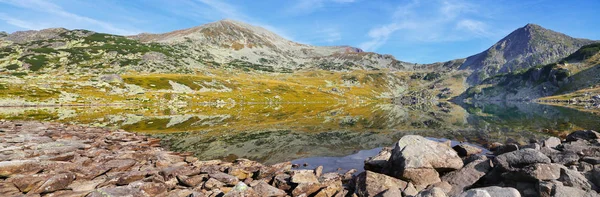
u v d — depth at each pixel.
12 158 16.91
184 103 117.75
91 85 118.81
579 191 10.23
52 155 18.64
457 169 15.23
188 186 14.37
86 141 25.41
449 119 56.16
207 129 40.66
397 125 45.94
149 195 12.08
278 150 26.17
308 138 33.06
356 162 21.39
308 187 13.42
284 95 167.62
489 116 62.28
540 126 39.16
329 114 71.19
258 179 16.16
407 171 14.43
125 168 16.95
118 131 33.75
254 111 81.38
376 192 13.07
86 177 14.53
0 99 82.81
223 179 14.59
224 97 139.00
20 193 11.98
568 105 113.75
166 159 19.52
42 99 90.44
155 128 41.06
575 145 17.16
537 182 11.45
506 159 13.87
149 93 124.19
